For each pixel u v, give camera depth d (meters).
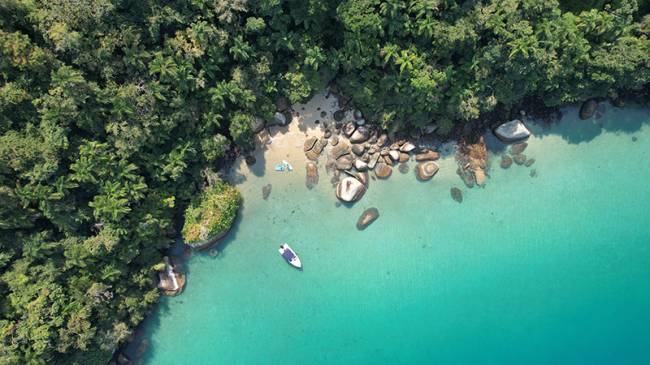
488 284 31.88
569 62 28.70
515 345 31.78
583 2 29.12
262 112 30.94
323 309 31.97
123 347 31.61
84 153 26.69
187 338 32.00
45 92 25.69
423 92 28.62
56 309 26.69
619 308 31.81
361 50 27.70
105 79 26.66
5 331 25.73
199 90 29.00
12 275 26.45
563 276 31.89
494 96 29.81
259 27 26.67
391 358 31.83
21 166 25.38
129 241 29.19
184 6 26.25
